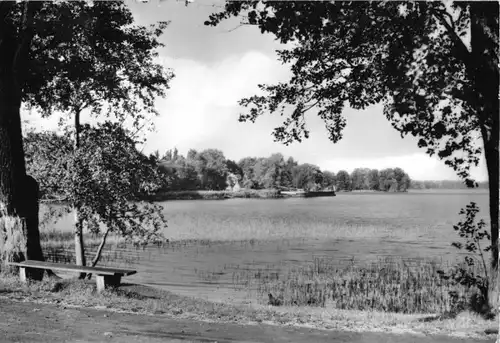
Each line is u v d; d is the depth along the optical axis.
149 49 18.61
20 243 13.55
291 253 28.17
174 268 22.61
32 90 16.95
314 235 38.22
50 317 8.53
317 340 8.04
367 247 31.09
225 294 16.75
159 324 8.59
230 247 30.83
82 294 11.10
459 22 10.77
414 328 9.55
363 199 174.75
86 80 17.20
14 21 14.70
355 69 11.17
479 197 195.88
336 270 22.02
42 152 17.11
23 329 7.44
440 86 8.30
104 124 17.20
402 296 16.11
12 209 13.62
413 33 8.66
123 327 8.09
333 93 13.22
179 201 153.38
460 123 12.00
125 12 16.66
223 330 8.48
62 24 13.71
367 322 10.55
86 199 16.45
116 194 16.75
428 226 47.09
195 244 32.06
